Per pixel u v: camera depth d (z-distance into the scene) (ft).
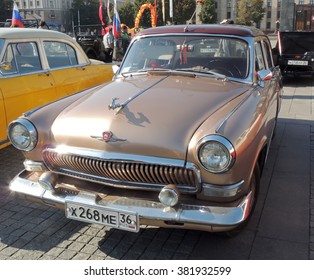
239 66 13.15
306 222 12.18
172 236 11.53
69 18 348.59
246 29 13.89
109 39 48.62
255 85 12.84
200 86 12.09
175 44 14.03
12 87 16.79
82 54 21.72
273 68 17.02
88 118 10.45
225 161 8.86
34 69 18.47
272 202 13.46
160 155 9.38
